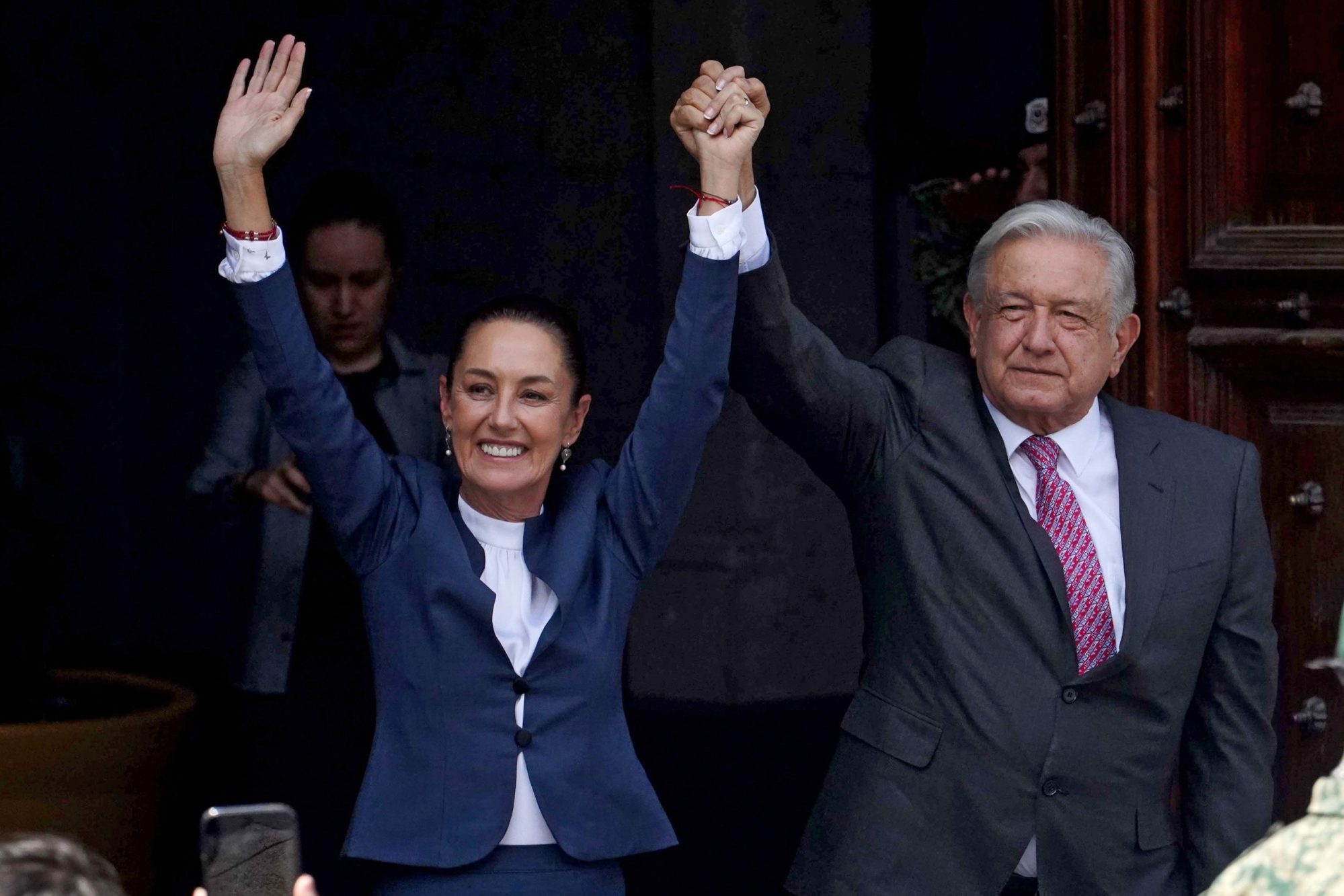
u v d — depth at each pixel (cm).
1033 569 951
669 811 1759
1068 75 1345
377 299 1428
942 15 1634
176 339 1769
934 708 955
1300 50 1240
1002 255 964
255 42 1884
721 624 2064
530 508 911
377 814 875
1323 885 548
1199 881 973
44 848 471
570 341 902
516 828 880
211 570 1593
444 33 2000
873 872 945
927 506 963
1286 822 1270
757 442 2066
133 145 1788
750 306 939
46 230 1744
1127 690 950
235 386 1460
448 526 894
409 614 887
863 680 991
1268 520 1275
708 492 2070
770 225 2020
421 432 1443
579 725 889
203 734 1415
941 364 1006
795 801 1795
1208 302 1275
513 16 2019
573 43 2039
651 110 2050
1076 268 947
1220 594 974
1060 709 947
